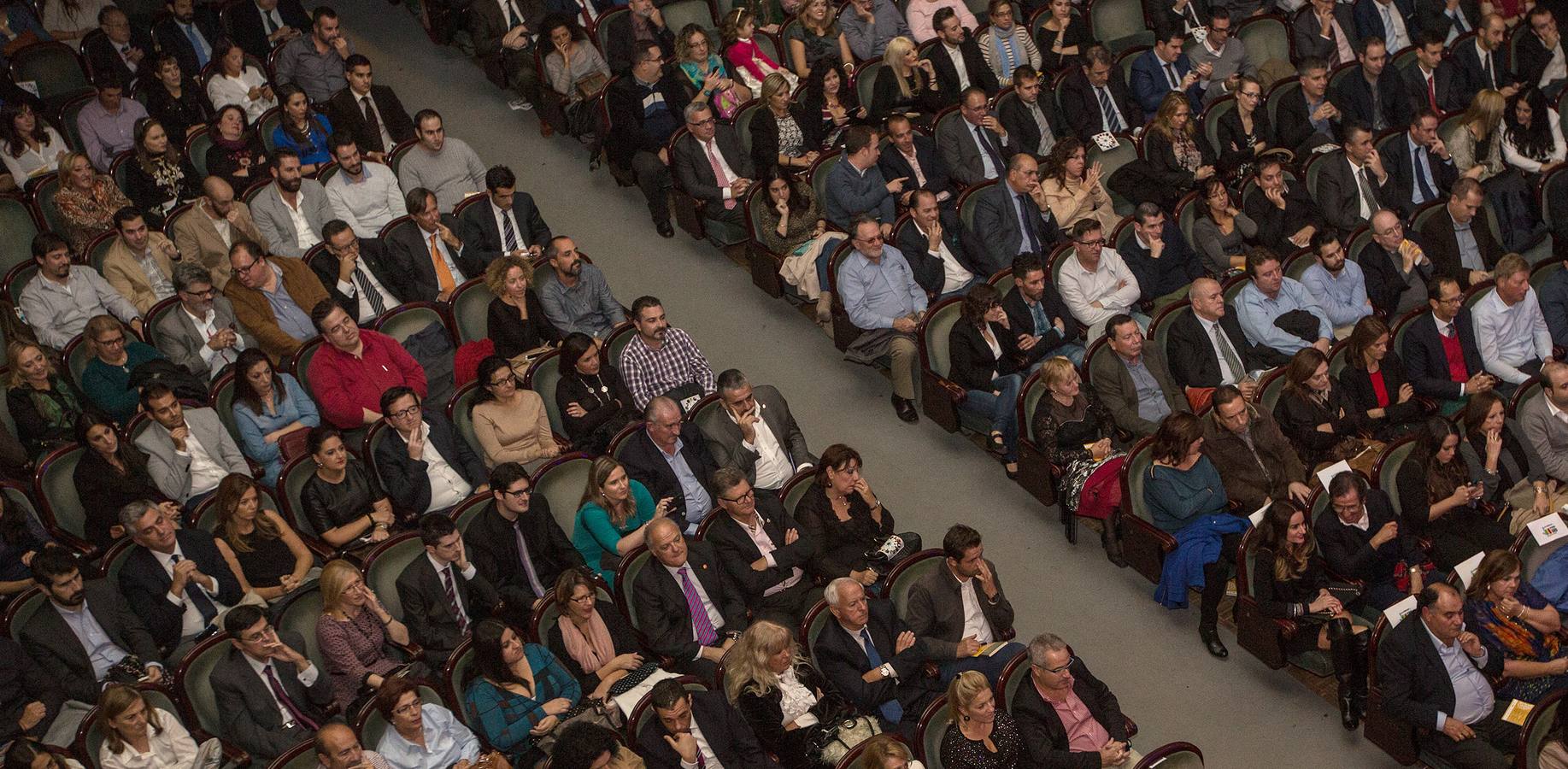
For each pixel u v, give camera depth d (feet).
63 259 30.17
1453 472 26.27
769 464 27.73
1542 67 41.06
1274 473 27.17
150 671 23.39
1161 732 24.44
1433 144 36.58
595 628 23.45
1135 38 41.68
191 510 25.72
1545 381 27.89
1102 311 31.17
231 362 29.84
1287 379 28.48
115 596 23.95
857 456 25.36
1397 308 33.09
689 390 28.84
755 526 25.25
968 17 41.86
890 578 24.22
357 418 27.89
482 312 30.50
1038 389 28.50
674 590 24.08
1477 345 30.73
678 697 21.08
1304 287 31.27
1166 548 25.86
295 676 22.61
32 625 23.44
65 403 28.14
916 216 32.48
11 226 33.47
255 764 22.39
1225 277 33.09
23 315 30.81
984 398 29.30
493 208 33.12
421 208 31.53
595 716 22.65
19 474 28.02
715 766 21.81
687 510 26.78
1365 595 25.22
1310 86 37.76
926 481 29.66
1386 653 23.07
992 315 29.19
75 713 23.27
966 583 24.20
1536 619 23.91
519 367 29.45
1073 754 21.89
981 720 21.20
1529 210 35.99
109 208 33.22
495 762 21.70
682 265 35.65
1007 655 23.47
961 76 39.19
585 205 37.70
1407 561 25.98
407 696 21.15
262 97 37.86
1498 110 37.09
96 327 27.91
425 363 29.55
